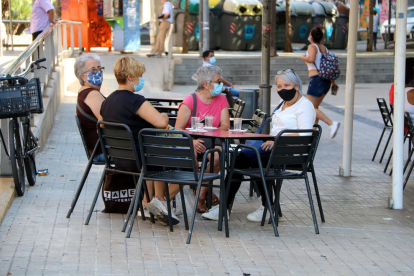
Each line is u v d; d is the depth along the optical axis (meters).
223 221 17.55
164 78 50.38
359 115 41.34
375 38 86.81
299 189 21.88
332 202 20.19
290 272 13.56
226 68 62.06
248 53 73.94
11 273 13.06
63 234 15.85
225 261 14.16
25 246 14.84
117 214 17.89
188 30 77.19
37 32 38.41
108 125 16.38
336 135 34.19
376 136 34.00
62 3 62.34
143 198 17.81
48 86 35.00
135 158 15.76
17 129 19.36
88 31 64.19
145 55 61.03
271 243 15.61
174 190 17.19
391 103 25.05
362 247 15.48
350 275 13.47
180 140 15.03
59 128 32.94
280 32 83.44
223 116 19.00
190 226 15.38
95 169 23.89
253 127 20.70
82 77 18.44
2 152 20.36
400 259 14.60
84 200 19.34
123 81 16.64
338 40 87.19
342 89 56.38
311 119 17.41
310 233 16.59
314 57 30.47
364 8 109.25
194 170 15.12
